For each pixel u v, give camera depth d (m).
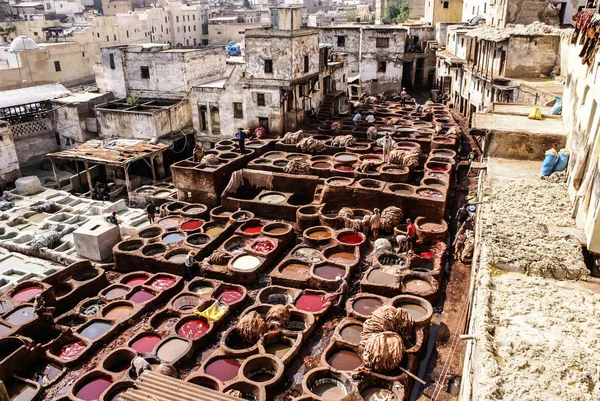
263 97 38.25
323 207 28.48
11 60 53.38
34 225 31.73
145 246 26.61
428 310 20.02
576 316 10.99
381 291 21.70
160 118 40.28
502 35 37.09
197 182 31.73
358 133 38.19
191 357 19.48
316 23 95.31
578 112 17.17
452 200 30.27
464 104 47.97
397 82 55.94
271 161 33.34
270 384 17.17
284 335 19.61
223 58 48.09
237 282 23.97
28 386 18.78
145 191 35.97
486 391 9.05
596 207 12.60
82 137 43.44
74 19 84.75
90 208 33.19
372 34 54.31
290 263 24.55
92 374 18.59
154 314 21.72
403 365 17.55
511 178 18.34
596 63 14.77
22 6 85.31
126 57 44.78
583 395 8.98
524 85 32.53
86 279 25.30
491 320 10.94
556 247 13.11
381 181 29.52
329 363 18.09
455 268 23.83
